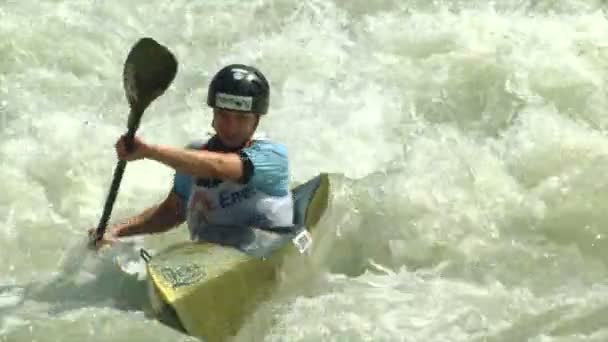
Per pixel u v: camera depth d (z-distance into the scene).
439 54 19.42
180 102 18.89
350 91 18.72
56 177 16.09
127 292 12.93
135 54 11.81
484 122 17.48
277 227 12.66
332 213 14.02
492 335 12.07
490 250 14.13
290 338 12.02
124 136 11.67
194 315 11.52
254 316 12.09
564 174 15.49
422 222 14.45
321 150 16.97
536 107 17.53
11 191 15.65
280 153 12.63
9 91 18.69
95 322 12.05
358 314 12.49
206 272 11.81
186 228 14.45
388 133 17.44
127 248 13.77
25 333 11.94
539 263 13.84
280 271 12.45
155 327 11.73
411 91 18.53
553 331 12.11
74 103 18.61
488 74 18.53
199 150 12.30
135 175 16.22
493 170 15.69
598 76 18.28
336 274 13.70
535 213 14.73
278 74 19.52
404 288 13.23
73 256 13.76
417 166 15.71
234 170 12.17
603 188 15.04
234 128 12.36
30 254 14.15
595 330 12.09
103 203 15.62
